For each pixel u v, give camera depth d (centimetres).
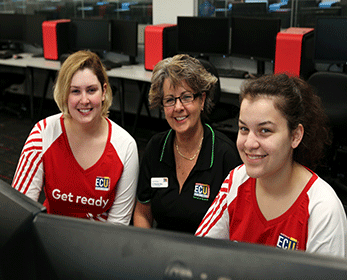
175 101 138
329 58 340
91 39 464
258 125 80
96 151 144
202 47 402
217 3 426
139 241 43
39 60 487
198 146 144
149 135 441
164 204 147
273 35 354
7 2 588
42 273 48
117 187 148
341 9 371
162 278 41
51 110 534
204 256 40
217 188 142
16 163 358
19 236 49
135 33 424
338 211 87
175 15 438
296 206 89
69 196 147
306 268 37
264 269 38
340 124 291
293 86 83
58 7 542
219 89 332
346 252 89
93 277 44
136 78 389
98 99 138
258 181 95
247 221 97
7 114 514
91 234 45
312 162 92
